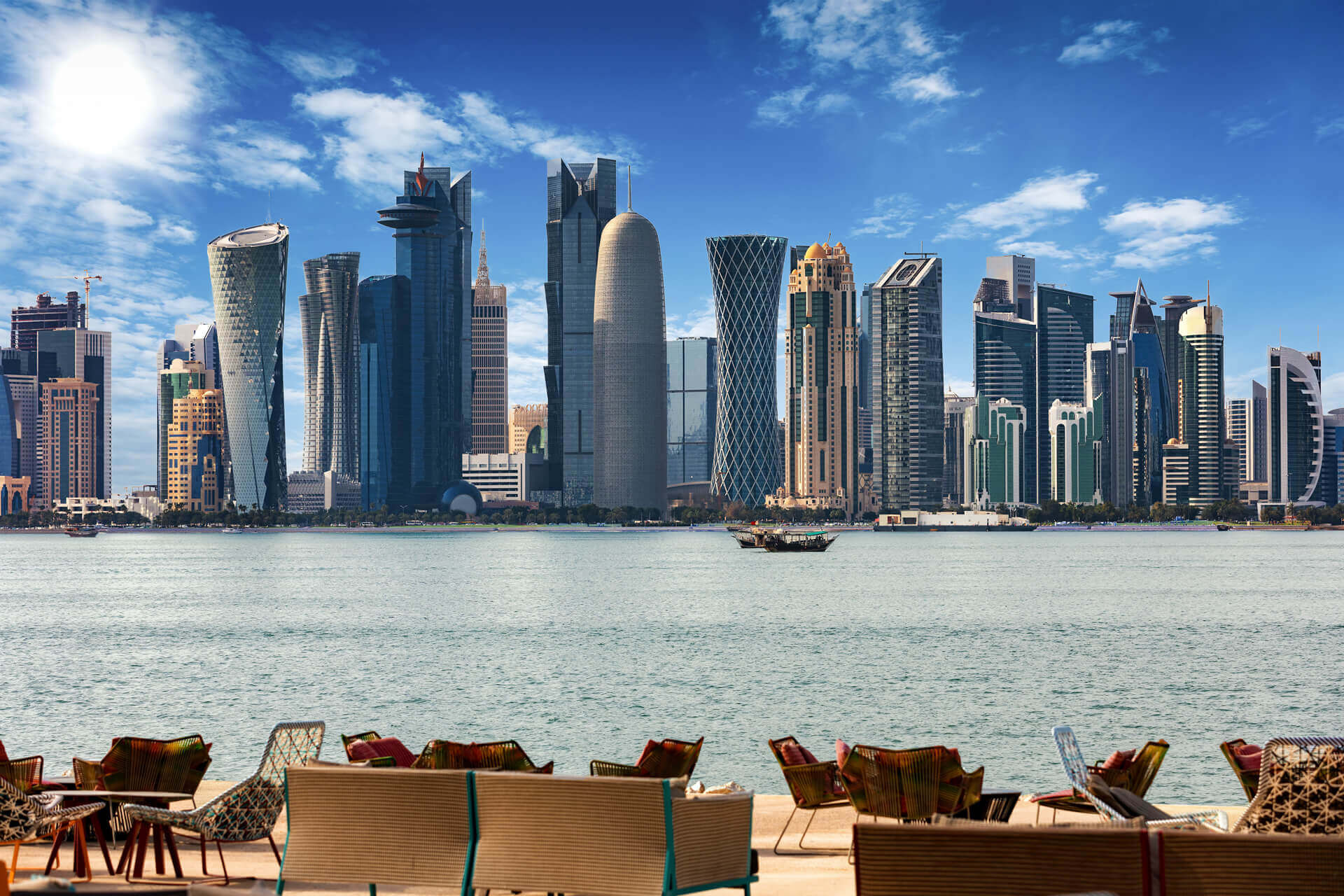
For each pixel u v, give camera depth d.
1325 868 7.20
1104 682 51.59
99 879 12.64
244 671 57.19
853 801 13.62
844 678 52.84
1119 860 7.35
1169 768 33.28
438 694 48.28
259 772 12.37
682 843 9.27
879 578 155.25
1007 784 30.95
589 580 154.00
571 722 41.22
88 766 12.95
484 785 9.52
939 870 7.51
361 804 9.79
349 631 80.19
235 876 13.02
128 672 57.53
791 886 12.66
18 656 65.62
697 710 43.62
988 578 156.88
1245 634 76.00
